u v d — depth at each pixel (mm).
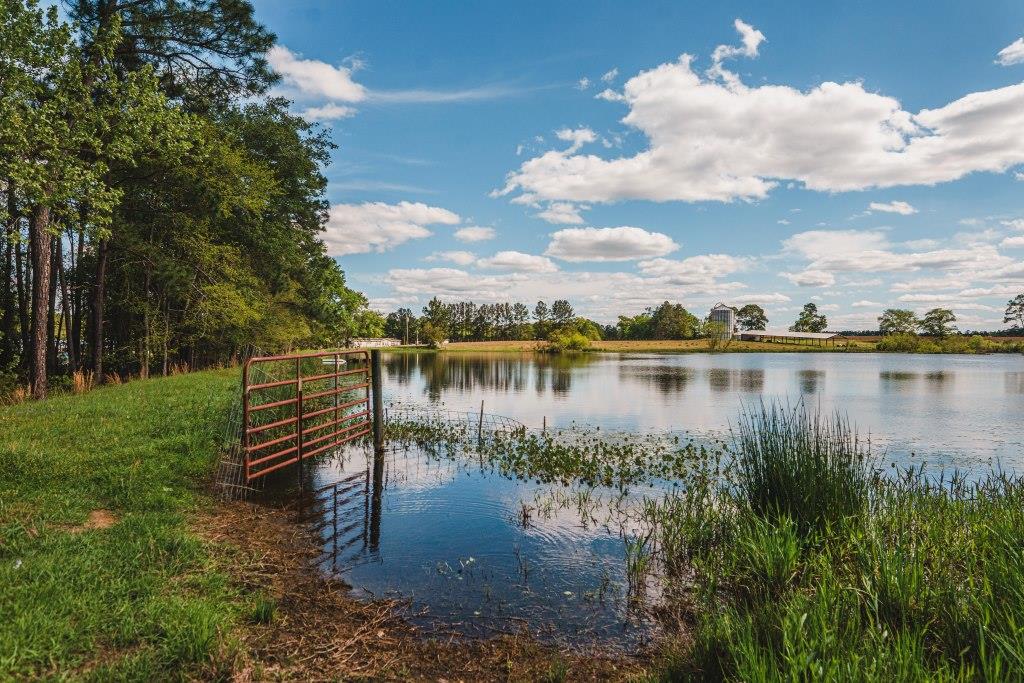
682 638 4523
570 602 5281
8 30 10859
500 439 14305
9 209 13453
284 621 4516
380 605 5039
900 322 133000
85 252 21266
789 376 40844
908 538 5250
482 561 6273
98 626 3791
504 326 155125
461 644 4449
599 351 101500
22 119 11359
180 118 14891
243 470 8594
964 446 14516
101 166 13266
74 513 5930
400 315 144875
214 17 17578
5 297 19797
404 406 21797
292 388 14156
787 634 3410
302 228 30938
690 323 145500
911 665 3109
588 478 10289
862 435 16125
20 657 3320
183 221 21062
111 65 13953
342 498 8656
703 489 8391
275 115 26453
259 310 26000
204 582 4754
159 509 6559
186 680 3455
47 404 12016
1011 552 4191
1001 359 72750
